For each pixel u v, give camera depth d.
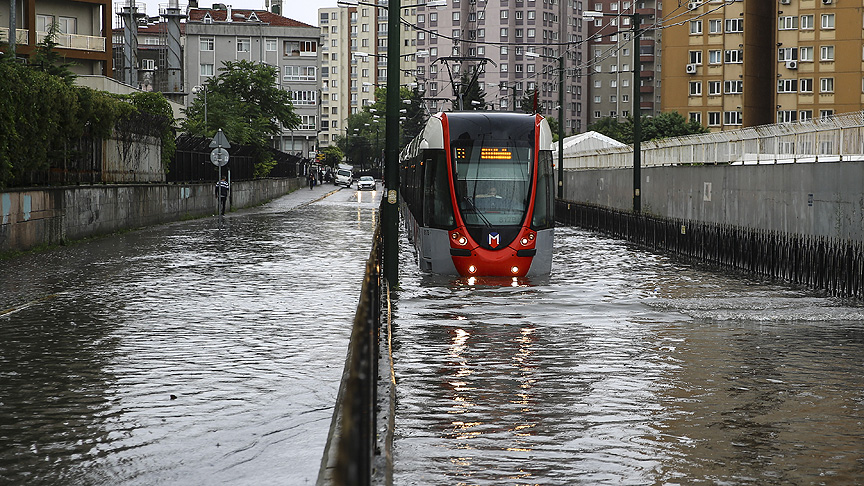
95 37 94.62
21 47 87.50
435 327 19.91
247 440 10.60
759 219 40.50
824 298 25.52
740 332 19.48
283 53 191.38
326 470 9.38
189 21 187.25
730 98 135.25
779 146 39.72
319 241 42.94
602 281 29.80
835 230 32.66
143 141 53.81
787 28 128.62
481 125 32.00
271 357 15.44
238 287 25.25
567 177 87.06
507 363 15.83
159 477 9.26
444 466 9.86
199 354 15.67
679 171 52.53
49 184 39.41
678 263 36.88
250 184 85.38
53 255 34.75
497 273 31.00
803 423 11.82
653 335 19.00
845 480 9.45
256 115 106.88
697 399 13.16
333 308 21.30
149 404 12.28
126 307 21.28
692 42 136.38
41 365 14.73
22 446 10.36
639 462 10.05
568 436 11.12
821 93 127.62
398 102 26.91
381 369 14.23
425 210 32.22
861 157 32.16
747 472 9.72
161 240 42.84
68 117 39.16
